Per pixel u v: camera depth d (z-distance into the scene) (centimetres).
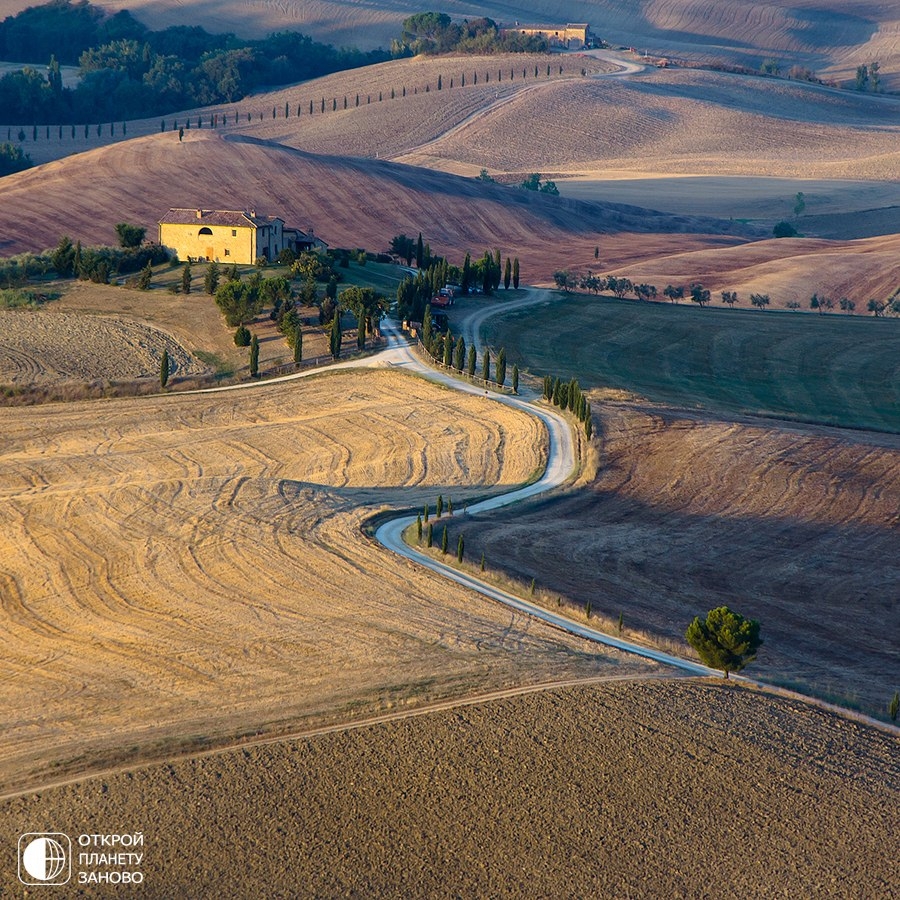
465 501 12988
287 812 6756
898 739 7919
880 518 12775
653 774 7225
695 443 14650
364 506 12656
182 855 6388
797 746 7662
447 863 6359
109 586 10500
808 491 13362
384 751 7394
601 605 10194
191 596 10175
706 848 6556
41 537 11731
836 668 9350
